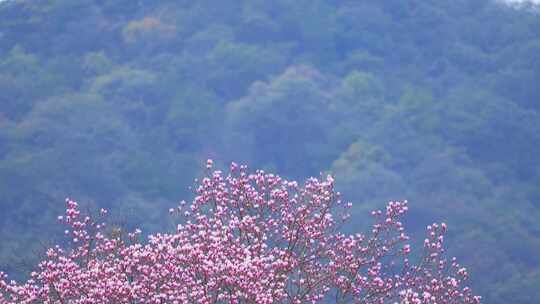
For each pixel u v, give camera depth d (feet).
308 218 82.07
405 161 446.60
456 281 81.76
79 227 81.35
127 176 373.61
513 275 289.53
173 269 71.67
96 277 73.05
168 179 378.32
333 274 79.61
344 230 309.63
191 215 80.94
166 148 419.54
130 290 70.74
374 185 393.50
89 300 70.64
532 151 482.28
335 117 488.44
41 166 347.56
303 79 506.89
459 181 422.00
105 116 453.17
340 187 390.83
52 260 79.87
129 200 339.98
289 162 462.19
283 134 468.75
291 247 79.20
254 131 467.93
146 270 72.54
